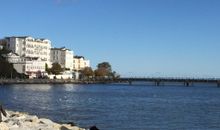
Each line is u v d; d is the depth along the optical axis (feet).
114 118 228.22
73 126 146.00
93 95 526.57
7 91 559.38
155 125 199.41
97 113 259.39
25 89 650.02
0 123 123.24
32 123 137.49
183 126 198.59
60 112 260.62
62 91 622.54
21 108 286.25
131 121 214.28
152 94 604.90
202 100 465.47
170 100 451.12
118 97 491.31
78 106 320.29
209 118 240.32
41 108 290.56
